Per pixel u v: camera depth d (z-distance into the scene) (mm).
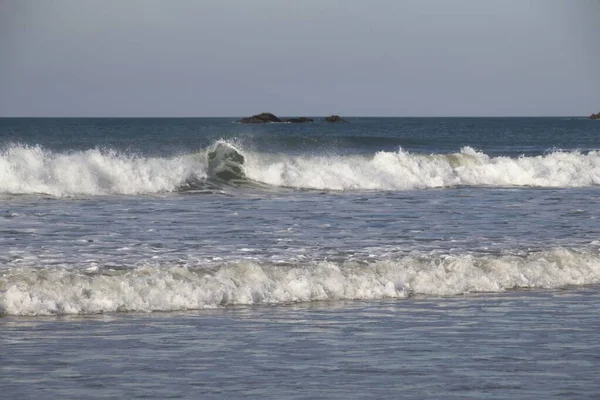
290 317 32438
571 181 92688
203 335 29375
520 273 40719
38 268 37656
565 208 65875
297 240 47125
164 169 78688
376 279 37906
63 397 22547
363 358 26641
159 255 41625
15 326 30047
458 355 27094
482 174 92188
